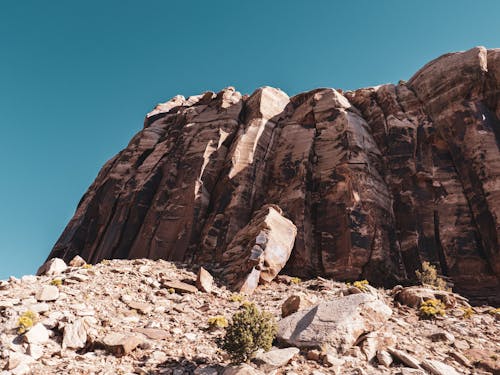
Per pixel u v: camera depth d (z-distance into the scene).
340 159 28.39
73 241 31.66
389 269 22.52
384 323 10.68
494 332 12.17
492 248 21.58
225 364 8.80
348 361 8.84
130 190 32.59
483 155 24.83
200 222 27.45
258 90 38.22
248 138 32.38
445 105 28.98
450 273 21.97
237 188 28.73
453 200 24.59
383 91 34.16
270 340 9.12
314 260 23.95
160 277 17.78
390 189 27.36
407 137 29.28
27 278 14.35
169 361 8.88
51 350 8.95
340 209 25.53
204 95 40.91
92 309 11.64
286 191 28.33
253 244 20.84
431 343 10.63
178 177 31.25
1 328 9.37
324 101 34.69
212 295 16.55
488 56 29.70
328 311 10.54
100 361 8.70
